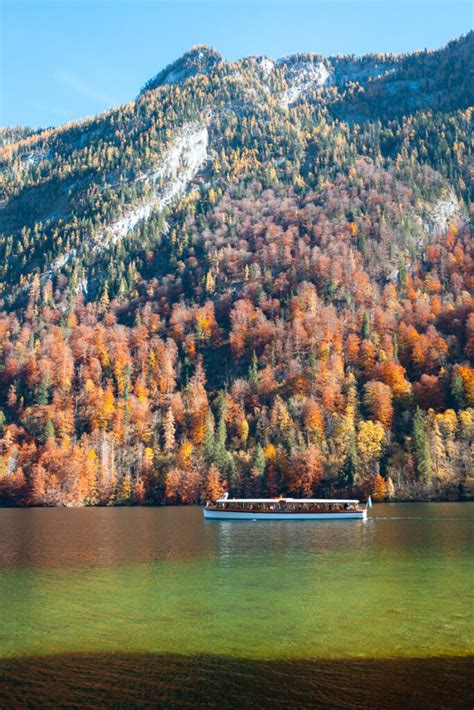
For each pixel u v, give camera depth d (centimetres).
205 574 7475
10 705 3825
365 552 9088
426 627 5153
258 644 4812
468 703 3756
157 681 4150
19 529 13000
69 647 4816
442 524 12875
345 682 4081
